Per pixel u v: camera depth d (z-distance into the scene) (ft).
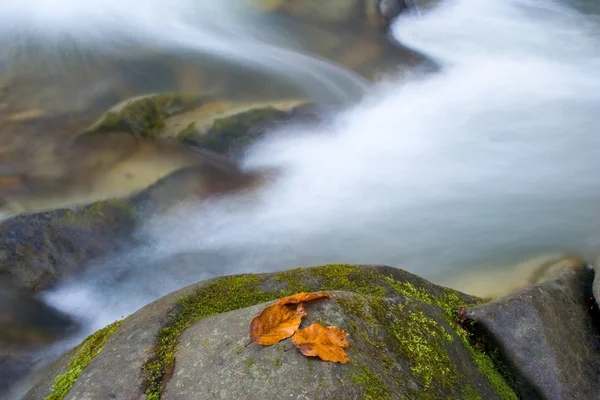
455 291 12.55
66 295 17.06
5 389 13.58
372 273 11.30
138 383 8.17
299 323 8.16
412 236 20.63
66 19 33.04
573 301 12.24
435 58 35.78
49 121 23.12
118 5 35.76
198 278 18.43
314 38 34.63
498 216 21.65
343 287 10.71
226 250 19.69
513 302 11.16
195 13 36.04
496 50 37.52
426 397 7.91
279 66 30.63
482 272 18.60
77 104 24.41
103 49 29.55
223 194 21.86
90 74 26.84
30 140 21.90
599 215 21.31
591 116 29.48
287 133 26.11
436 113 29.91
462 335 10.57
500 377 10.32
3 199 18.57
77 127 22.84
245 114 24.95
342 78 31.40
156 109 24.08
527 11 44.27
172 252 19.31
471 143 27.27
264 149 24.72
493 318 10.96
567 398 10.15
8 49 28.94
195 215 20.61
